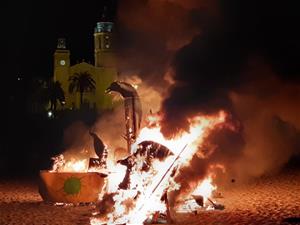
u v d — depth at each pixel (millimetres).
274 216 8828
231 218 8742
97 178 10750
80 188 10742
